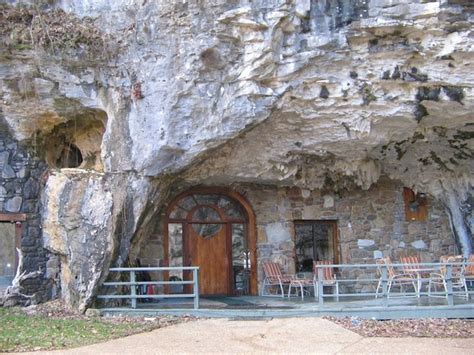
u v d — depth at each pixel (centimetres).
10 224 1020
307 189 1198
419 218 1237
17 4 955
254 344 702
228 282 1159
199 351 666
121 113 967
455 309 863
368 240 1218
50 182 974
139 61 946
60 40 942
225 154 1020
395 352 652
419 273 1078
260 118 923
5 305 977
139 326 811
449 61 870
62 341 711
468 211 1178
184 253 1140
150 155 941
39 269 1025
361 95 921
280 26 873
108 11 975
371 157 1123
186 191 1137
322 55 881
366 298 1054
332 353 651
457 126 1016
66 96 980
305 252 1208
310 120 967
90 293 920
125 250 965
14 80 967
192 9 895
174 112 927
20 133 1028
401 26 846
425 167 1166
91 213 940
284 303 980
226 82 916
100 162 1084
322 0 875
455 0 822
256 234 1170
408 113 940
